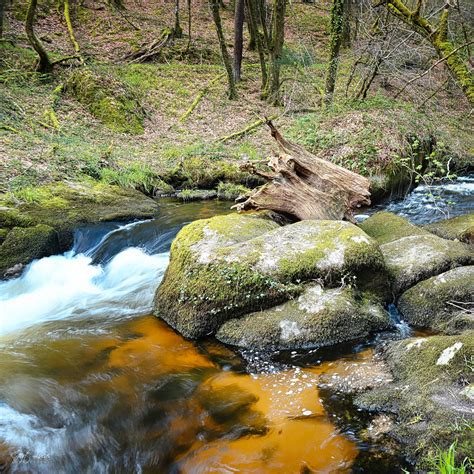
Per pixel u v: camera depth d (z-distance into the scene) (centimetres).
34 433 324
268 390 367
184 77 1627
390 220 663
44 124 1122
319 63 1797
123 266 662
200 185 1048
